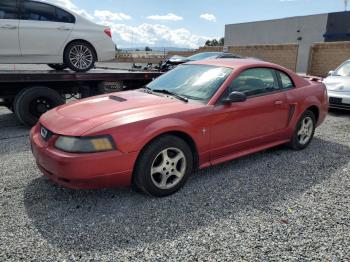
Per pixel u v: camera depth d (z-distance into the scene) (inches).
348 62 363.3
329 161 177.9
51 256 95.8
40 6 255.1
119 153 118.0
